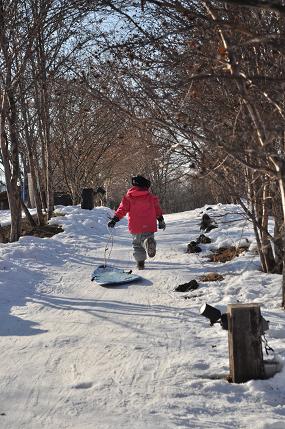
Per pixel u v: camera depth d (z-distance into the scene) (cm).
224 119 452
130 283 893
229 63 373
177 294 812
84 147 2477
